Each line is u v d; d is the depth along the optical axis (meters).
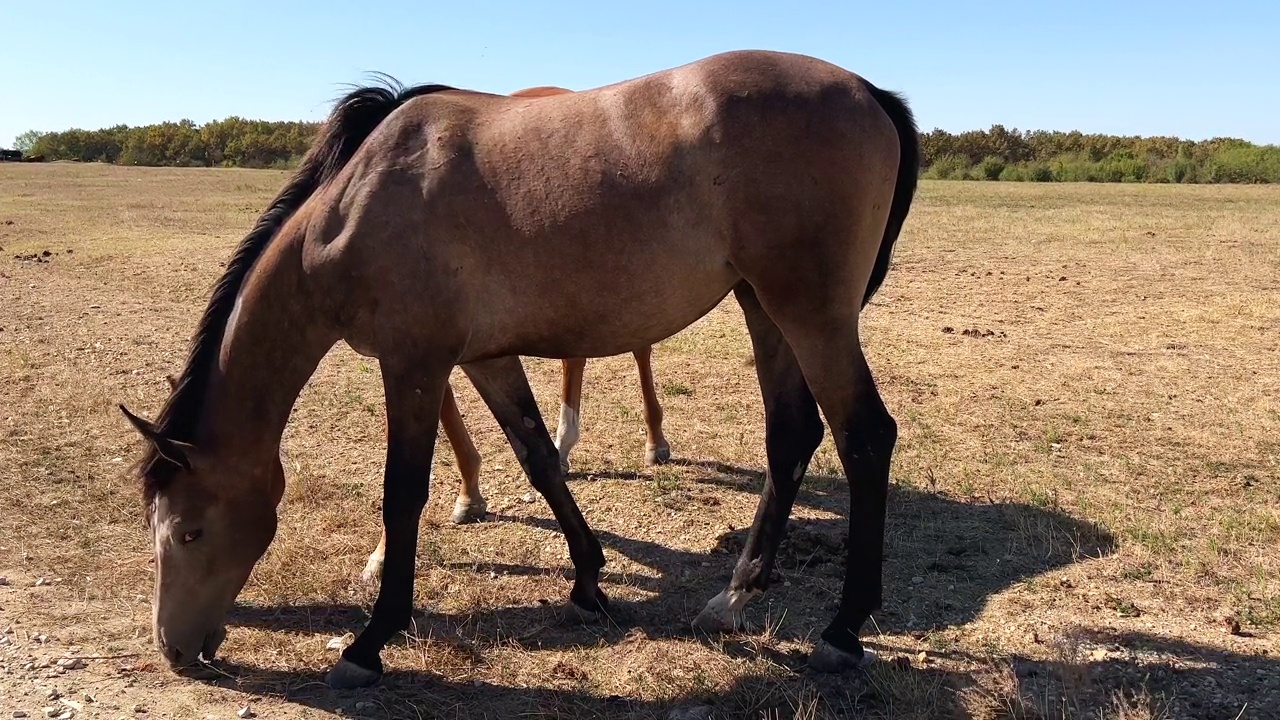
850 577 3.21
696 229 3.03
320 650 3.46
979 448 5.46
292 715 3.02
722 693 3.10
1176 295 10.02
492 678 3.25
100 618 3.65
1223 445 5.39
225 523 3.26
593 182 3.02
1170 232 16.14
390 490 3.18
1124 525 4.34
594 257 3.05
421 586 3.97
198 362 3.30
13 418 6.04
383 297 3.11
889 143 3.12
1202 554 4.02
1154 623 3.47
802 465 3.42
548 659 3.37
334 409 6.39
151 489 3.23
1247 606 3.57
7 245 15.08
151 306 9.89
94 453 5.44
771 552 3.48
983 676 3.13
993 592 3.79
